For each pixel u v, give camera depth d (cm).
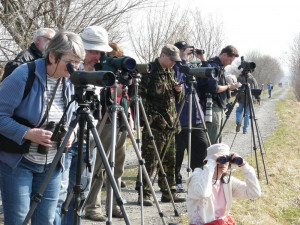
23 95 314
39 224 331
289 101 4288
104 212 582
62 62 314
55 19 1012
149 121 580
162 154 603
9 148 314
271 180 865
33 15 963
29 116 319
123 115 416
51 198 336
